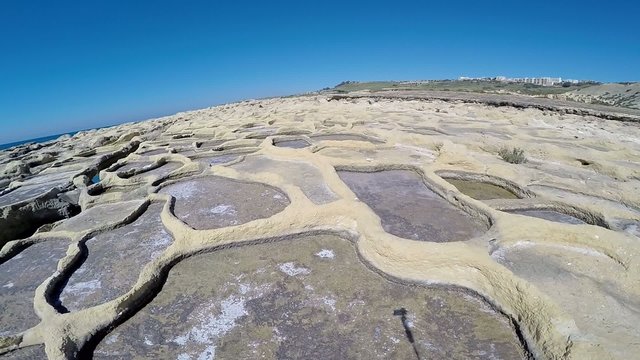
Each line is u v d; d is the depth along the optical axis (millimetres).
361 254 7695
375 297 6441
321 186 11297
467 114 24641
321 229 8750
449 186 10484
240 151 17031
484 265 6617
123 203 11281
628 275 6402
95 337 5949
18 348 5762
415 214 9344
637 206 9367
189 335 5875
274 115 27469
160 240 8891
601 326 5277
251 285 6973
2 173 17062
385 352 5289
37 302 6766
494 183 11680
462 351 5246
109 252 8516
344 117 23844
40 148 27062
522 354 5168
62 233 9492
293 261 7688
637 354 4672
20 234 11797
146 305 6652
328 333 5699
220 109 44656
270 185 11938
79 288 7258
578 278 6438
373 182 11844
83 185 14258
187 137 23016
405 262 7055
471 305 6164
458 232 8352
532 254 7180
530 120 21547
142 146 20281
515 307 5816
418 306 6180
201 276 7375
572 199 9562
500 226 7930
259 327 5914
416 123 20562
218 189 12055
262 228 8656
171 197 11312
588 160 12844
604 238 7113
